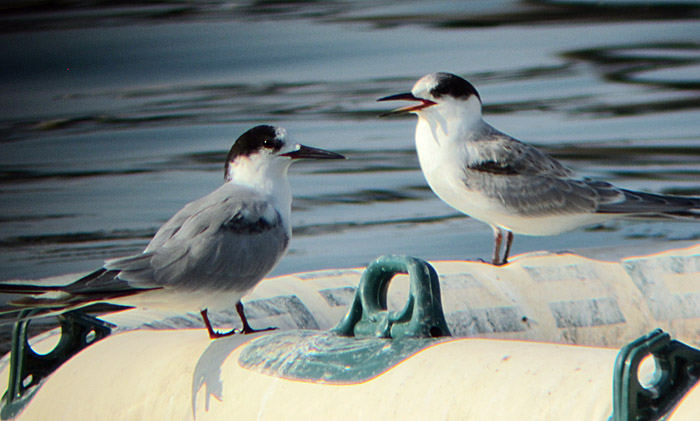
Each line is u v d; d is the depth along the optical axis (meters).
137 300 6.57
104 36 35.75
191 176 19.73
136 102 27.48
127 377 5.68
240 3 41.38
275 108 25.31
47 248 15.20
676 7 34.91
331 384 4.73
